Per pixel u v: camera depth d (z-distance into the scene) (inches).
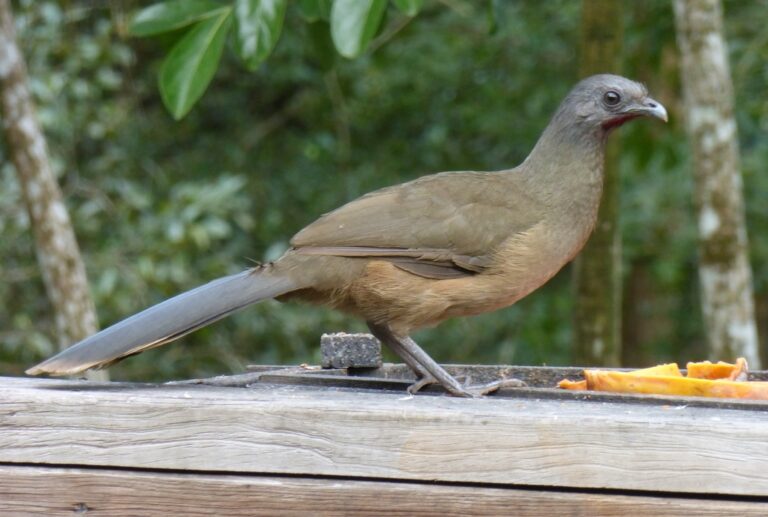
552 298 819.4
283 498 238.5
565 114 334.3
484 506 232.8
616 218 482.9
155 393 250.4
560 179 329.7
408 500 234.8
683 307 910.4
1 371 641.6
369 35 340.5
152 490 242.5
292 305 710.5
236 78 847.1
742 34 775.7
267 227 801.6
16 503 245.9
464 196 319.3
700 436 226.1
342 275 302.5
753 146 800.9
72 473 244.7
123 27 650.2
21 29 621.3
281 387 292.0
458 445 234.2
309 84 853.8
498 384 300.2
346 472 237.5
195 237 616.4
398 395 269.9
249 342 706.2
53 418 246.1
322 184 837.2
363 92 854.5
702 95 499.2
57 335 605.0
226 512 239.9
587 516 228.8
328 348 339.3
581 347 485.1
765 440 223.8
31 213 494.6
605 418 229.8
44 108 622.2
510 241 316.8
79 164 701.9
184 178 807.7
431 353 800.3
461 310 319.3
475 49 836.6
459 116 860.6
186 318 282.8
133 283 616.4
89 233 644.1
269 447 239.8
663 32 661.9
